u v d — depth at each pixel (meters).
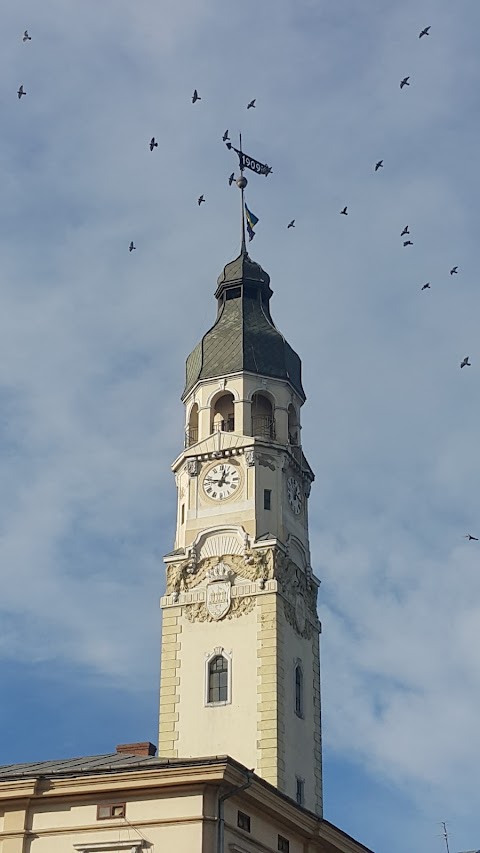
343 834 66.62
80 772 57.03
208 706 82.75
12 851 56.62
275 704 81.19
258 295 99.44
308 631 88.44
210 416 92.88
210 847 54.66
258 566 85.75
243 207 103.69
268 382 93.81
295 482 92.69
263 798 59.22
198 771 55.22
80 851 55.97
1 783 57.72
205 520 88.88
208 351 95.31
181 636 85.69
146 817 55.75
